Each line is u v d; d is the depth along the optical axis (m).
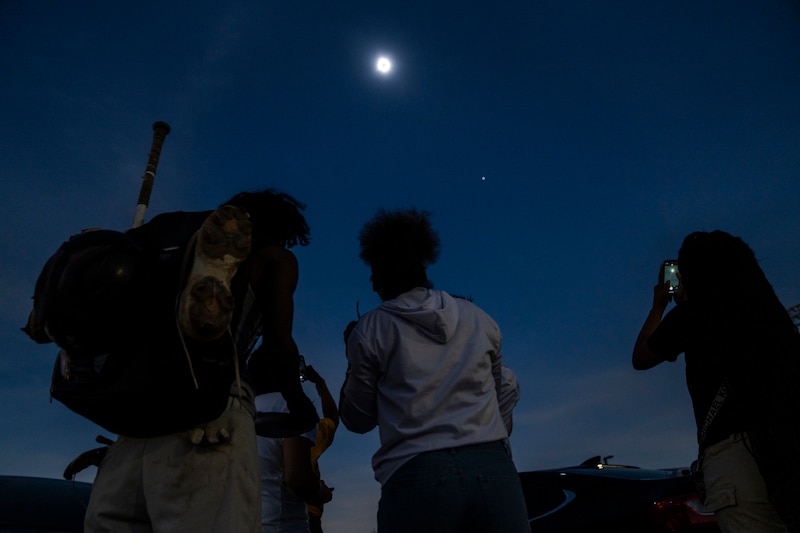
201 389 1.18
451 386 1.79
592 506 3.63
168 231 1.42
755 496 1.71
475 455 1.69
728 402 1.83
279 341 1.46
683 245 2.19
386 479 1.74
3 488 2.71
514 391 2.17
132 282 1.21
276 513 2.32
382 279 2.15
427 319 1.88
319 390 2.51
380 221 2.21
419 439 1.72
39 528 2.55
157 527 1.19
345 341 2.23
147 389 1.16
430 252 2.20
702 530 3.08
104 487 1.27
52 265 1.23
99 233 1.28
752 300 1.89
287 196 1.96
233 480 1.25
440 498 1.61
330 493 2.86
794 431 1.64
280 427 1.60
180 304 1.21
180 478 1.20
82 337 1.18
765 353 1.78
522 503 1.71
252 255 1.51
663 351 2.16
